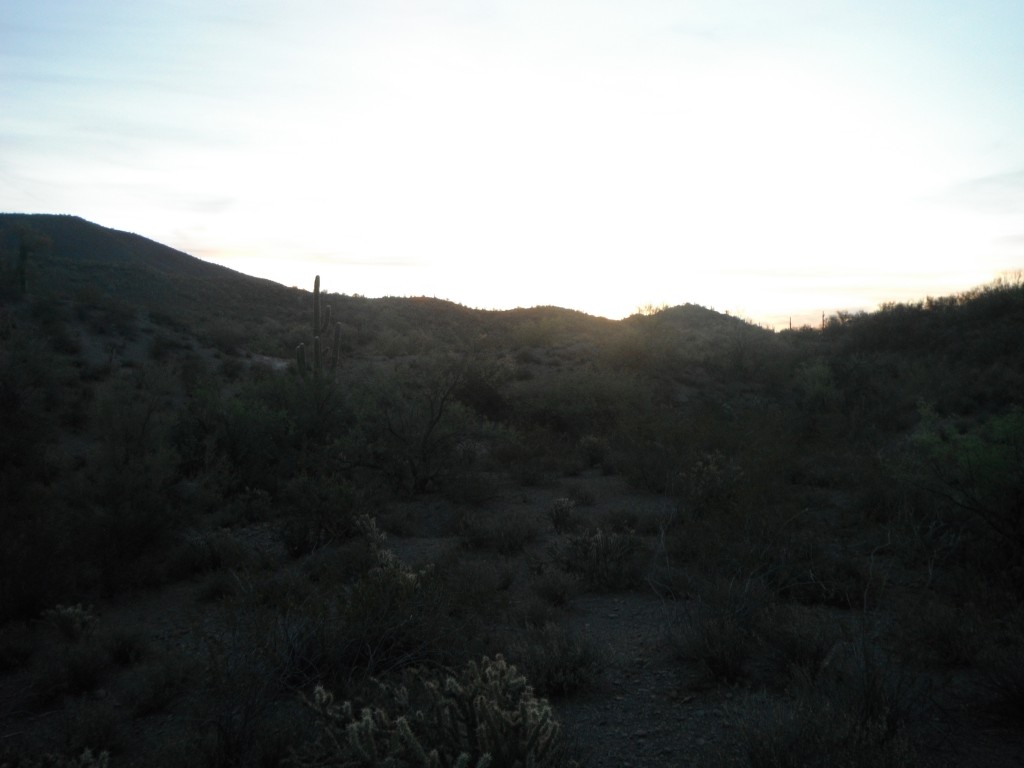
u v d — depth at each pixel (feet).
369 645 19.85
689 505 37.91
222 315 197.36
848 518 34.71
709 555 27.78
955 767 14.69
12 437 46.50
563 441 65.67
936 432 39.81
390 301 236.43
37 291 128.16
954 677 18.83
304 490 38.55
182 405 69.26
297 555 34.94
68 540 30.76
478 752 11.39
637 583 28.66
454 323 213.87
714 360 116.06
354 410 58.29
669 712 18.16
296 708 18.01
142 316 133.08
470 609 23.25
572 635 21.97
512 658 20.34
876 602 24.72
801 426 63.46
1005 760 14.97
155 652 23.47
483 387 71.72
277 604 22.75
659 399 87.61
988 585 24.62
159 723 18.61
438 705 11.96
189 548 34.12
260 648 18.70
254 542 37.76
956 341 108.88
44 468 47.14
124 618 27.68
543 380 78.79
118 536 31.17
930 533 29.60
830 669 17.81
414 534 38.73
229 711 16.35
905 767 13.53
